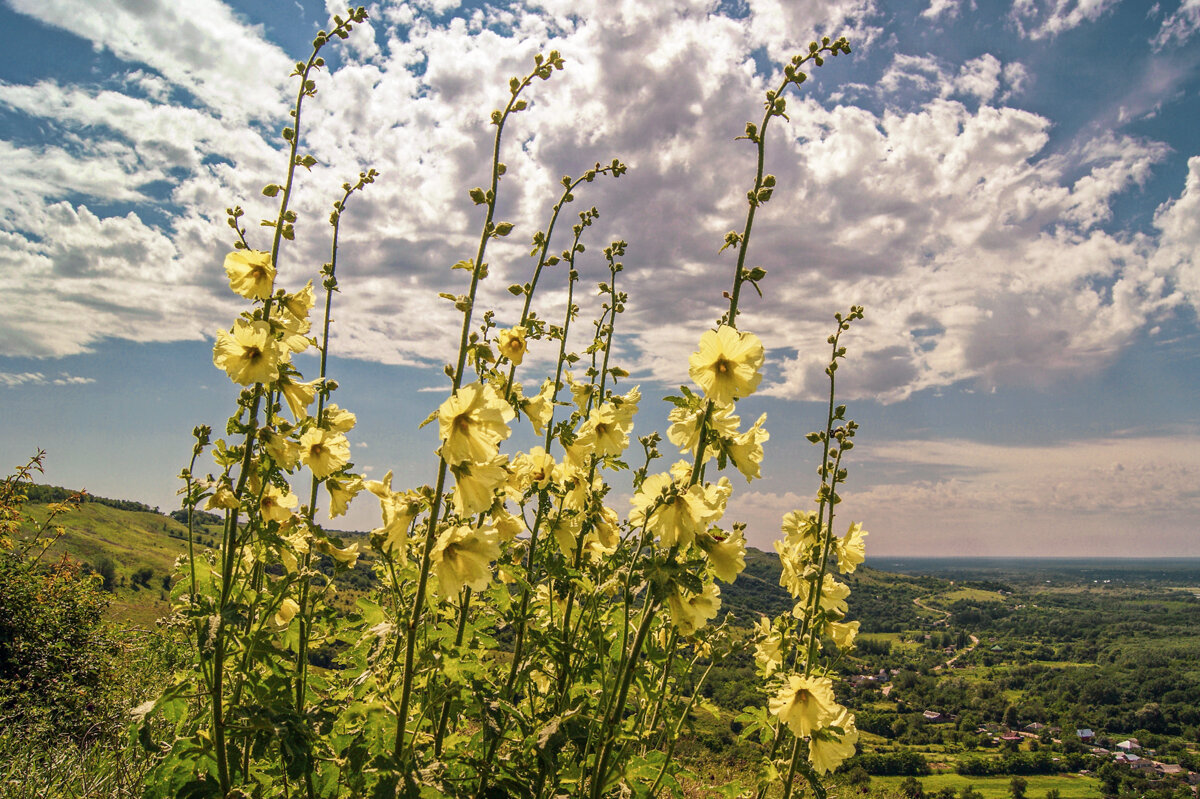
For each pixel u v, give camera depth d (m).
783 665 4.84
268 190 3.70
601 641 3.89
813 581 4.84
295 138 3.78
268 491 4.06
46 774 5.61
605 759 3.36
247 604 3.50
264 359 3.35
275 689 3.47
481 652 4.09
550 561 4.09
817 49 3.53
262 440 3.30
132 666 8.28
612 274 5.68
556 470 4.53
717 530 3.48
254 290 3.61
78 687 7.68
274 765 3.79
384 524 3.73
